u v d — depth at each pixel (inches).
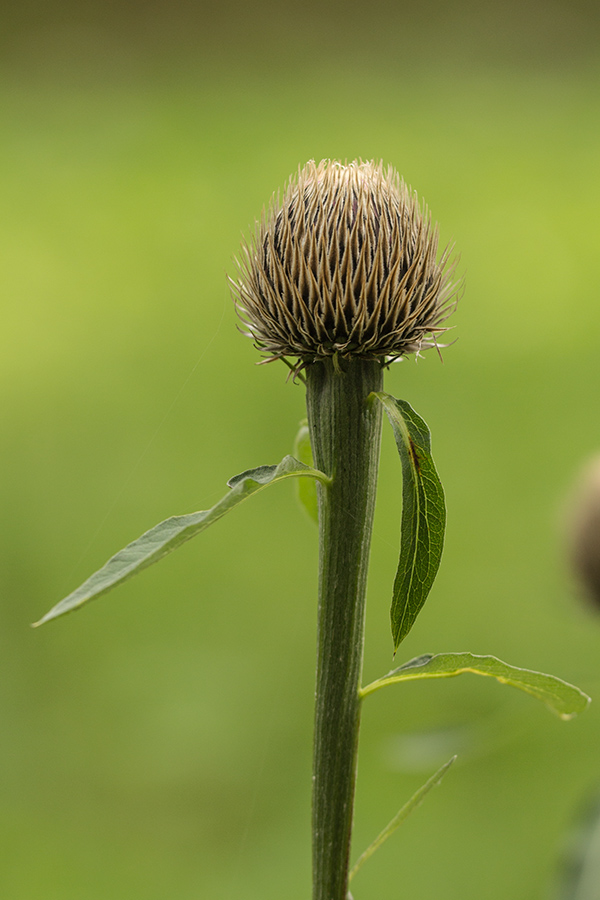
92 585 28.4
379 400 29.5
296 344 29.6
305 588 63.4
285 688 55.9
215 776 50.6
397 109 156.5
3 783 50.5
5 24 205.8
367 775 50.6
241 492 28.7
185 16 213.0
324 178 29.7
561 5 203.9
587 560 38.9
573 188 115.0
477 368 84.3
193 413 79.8
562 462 70.6
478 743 35.7
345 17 215.0
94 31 205.5
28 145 144.6
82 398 82.4
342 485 29.4
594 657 55.4
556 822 46.0
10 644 60.7
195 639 60.3
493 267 100.7
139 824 47.8
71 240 110.0
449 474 71.1
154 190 121.1
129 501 70.4
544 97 162.1
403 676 29.5
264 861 45.4
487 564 64.1
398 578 29.4
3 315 97.2
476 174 121.1
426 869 44.2
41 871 44.7
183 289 99.2
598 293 95.3
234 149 134.1
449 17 213.3
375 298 29.5
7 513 70.0
